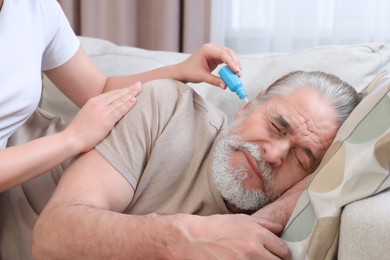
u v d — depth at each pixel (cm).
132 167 105
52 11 127
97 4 219
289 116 106
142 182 107
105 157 105
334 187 84
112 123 109
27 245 113
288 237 89
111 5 219
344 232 77
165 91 114
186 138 112
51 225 96
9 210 116
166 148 109
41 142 103
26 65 116
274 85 116
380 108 86
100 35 221
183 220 88
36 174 103
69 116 153
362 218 76
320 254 81
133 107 111
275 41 214
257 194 106
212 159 109
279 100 110
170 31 215
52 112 154
